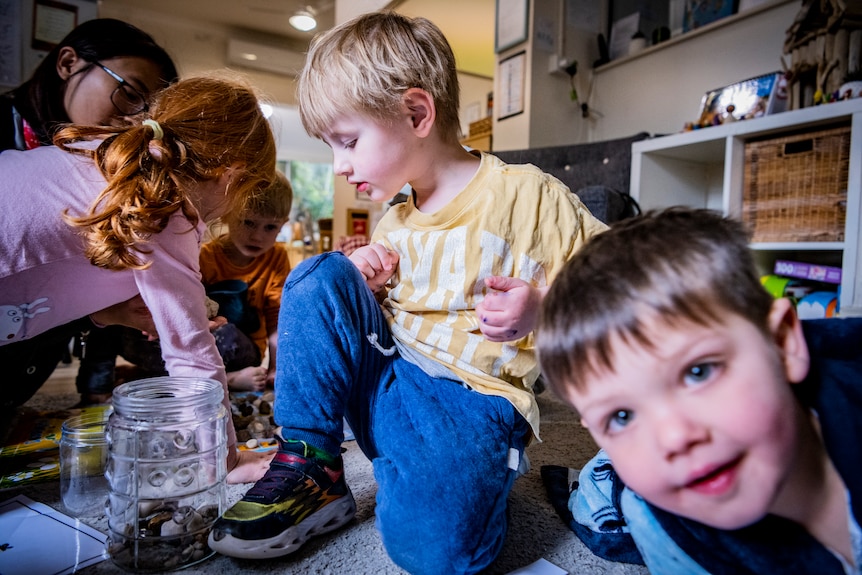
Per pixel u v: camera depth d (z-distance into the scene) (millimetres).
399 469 629
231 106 872
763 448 368
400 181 761
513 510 768
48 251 761
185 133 805
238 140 861
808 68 1513
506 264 732
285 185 1486
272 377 1484
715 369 373
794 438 386
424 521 583
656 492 396
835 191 1396
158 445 679
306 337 689
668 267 398
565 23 2398
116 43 1079
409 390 694
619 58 2359
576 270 450
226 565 624
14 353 983
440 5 2557
